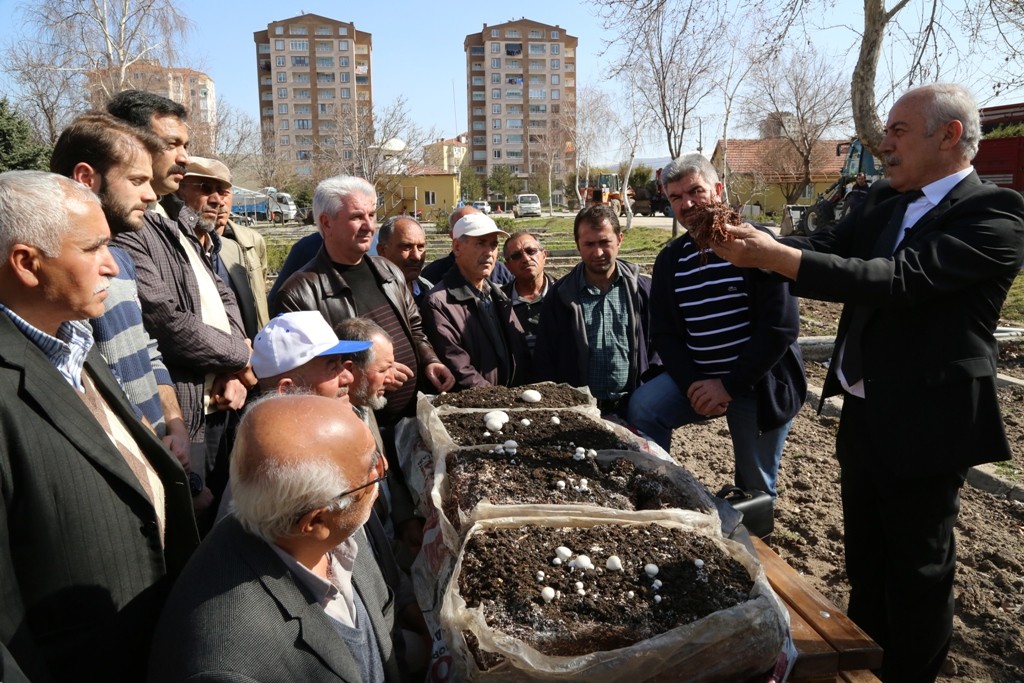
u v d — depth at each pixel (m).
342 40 101.12
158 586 1.99
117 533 1.86
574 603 1.85
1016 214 2.46
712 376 3.58
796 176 40.19
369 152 38.12
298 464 1.56
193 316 3.14
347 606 1.86
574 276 3.95
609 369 3.93
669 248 3.66
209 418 3.31
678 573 1.97
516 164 112.19
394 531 3.10
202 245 3.95
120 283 2.63
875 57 10.29
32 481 1.71
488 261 4.04
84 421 1.82
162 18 24.80
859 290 2.40
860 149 20.59
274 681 1.57
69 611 1.78
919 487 2.63
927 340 2.53
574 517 2.19
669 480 2.51
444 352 3.90
